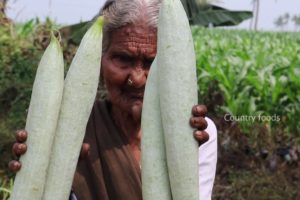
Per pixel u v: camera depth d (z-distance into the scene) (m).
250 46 14.27
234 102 7.72
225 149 6.16
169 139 1.44
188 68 1.44
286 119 7.83
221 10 6.88
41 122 1.46
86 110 1.49
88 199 1.86
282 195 5.70
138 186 1.85
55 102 1.46
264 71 8.29
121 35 1.81
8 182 4.88
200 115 1.44
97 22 1.48
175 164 1.44
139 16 1.79
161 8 1.44
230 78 8.20
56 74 1.47
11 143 5.30
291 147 6.20
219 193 5.86
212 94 6.79
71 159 1.49
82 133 1.50
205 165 1.92
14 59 6.40
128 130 1.92
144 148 1.49
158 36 1.44
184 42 1.43
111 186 1.85
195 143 1.45
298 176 5.94
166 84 1.43
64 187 1.50
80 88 1.47
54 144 1.49
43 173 1.47
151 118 1.49
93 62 1.47
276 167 5.99
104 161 1.86
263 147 6.17
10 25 7.00
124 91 1.85
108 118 1.90
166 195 1.48
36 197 1.47
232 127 6.27
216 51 11.67
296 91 7.91
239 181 5.89
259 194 5.71
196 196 1.45
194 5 6.48
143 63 1.83
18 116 5.83
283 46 15.70
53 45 1.48
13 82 6.09
